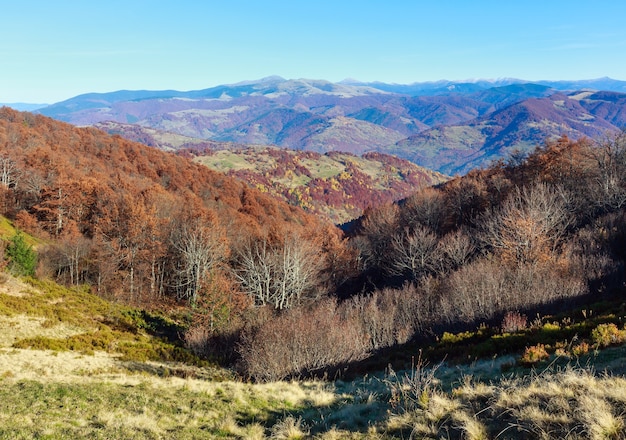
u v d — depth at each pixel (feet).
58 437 28.07
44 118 435.53
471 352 52.34
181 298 173.37
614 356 32.76
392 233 189.98
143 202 191.93
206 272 143.54
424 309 96.94
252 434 31.81
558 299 73.56
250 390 49.08
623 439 18.08
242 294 122.93
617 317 46.65
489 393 28.19
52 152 272.92
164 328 123.13
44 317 95.91
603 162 151.53
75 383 47.01
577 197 146.00
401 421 27.27
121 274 164.55
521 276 84.02
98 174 272.10
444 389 36.42
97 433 29.58
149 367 71.56
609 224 108.06
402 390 35.22
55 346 75.25
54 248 163.73
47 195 204.74
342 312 108.17
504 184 183.52
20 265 128.26
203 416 37.81
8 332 78.59
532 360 37.45
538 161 183.83
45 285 126.93
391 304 101.71
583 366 32.22
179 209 224.74
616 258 90.99
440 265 137.18
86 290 151.64
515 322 59.21
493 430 22.66
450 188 219.00
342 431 28.50
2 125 314.55
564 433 19.80
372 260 190.08
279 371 63.62
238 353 86.94
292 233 163.32
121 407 38.73
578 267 86.94
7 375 48.98
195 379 60.54
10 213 206.08
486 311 77.56
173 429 32.94
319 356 66.13
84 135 433.89
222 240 169.07
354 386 49.96
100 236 168.14
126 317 122.52
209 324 103.24
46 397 39.17
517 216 112.37
